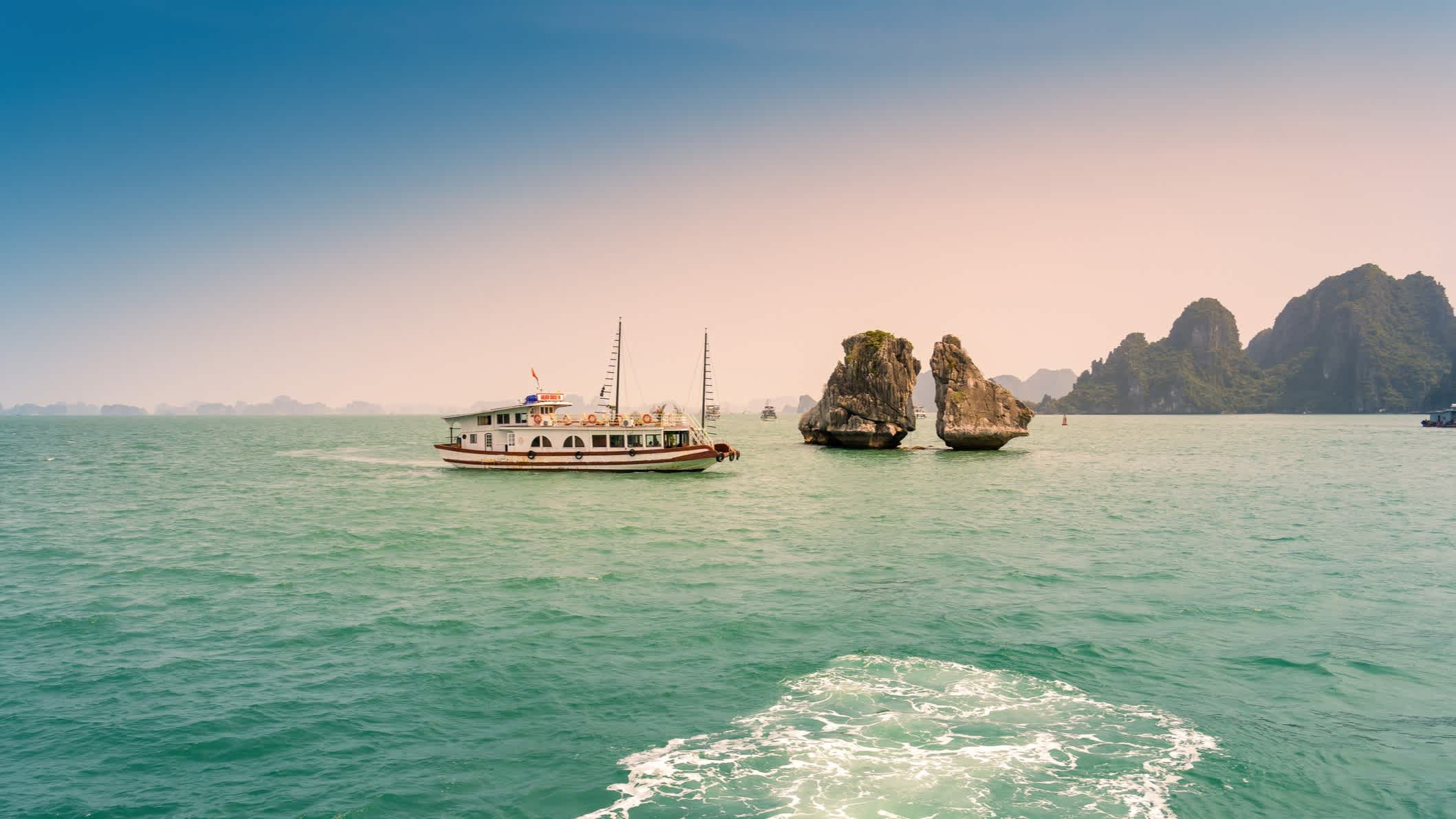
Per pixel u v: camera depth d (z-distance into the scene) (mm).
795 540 36781
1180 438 152000
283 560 31844
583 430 69875
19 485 61906
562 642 20797
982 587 26938
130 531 39125
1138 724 15461
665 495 55156
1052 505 48688
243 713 16266
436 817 12305
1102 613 23562
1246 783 13180
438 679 18141
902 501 51188
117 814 12461
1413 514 44688
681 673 18453
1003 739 14758
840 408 103438
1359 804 12586
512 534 38594
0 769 13914
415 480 65625
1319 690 17266
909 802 12508
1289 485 60344
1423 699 16812
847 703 16562
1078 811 12273
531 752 14492
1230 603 24656
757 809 12328
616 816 12195
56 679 18234
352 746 14766
